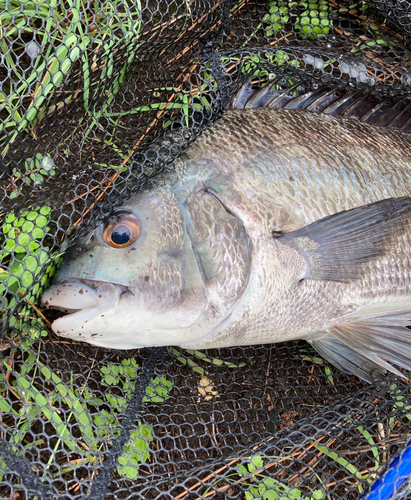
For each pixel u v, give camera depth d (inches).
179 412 20.0
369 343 19.9
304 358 21.3
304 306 18.9
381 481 17.9
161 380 19.9
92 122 19.5
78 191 19.2
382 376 20.4
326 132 19.4
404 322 20.1
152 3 20.3
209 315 18.1
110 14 18.8
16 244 17.9
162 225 17.7
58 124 18.6
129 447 18.9
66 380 19.2
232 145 18.5
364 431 19.8
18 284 18.5
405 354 20.0
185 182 18.0
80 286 17.4
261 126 18.9
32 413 18.5
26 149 18.4
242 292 18.2
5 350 18.6
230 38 21.8
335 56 20.8
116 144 19.3
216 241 18.0
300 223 18.6
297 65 20.7
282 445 19.5
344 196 19.1
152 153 18.1
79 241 17.7
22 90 19.2
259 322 18.7
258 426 20.6
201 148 18.3
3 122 18.2
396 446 20.4
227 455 19.1
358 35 22.7
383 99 21.1
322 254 18.7
